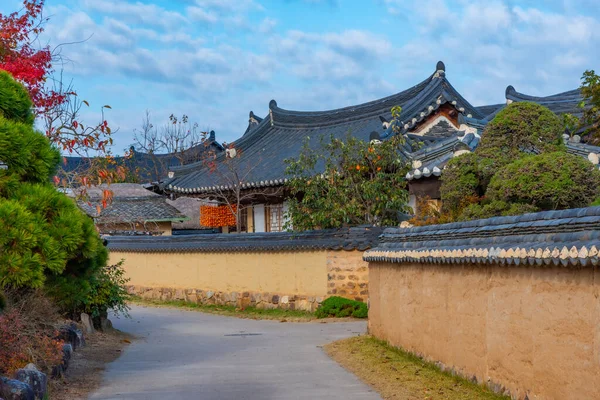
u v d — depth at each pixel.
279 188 28.64
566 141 17.98
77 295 10.80
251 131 35.75
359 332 16.84
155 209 34.56
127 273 29.77
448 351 10.16
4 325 8.76
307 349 14.00
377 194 20.89
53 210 9.84
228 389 9.74
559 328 7.07
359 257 21.08
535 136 12.91
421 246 11.16
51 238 9.34
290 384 10.09
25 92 10.79
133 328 18.66
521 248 7.46
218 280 25.23
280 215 30.44
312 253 21.94
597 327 6.39
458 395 8.71
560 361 7.04
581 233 6.58
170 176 36.47
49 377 9.52
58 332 11.15
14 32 14.71
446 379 9.76
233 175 31.39
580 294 6.70
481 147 13.35
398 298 12.64
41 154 10.16
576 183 11.29
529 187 11.35
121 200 34.53
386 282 13.49
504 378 8.34
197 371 11.37
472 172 13.38
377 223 21.81
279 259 23.02
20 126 10.01
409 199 22.55
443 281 10.38
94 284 15.51
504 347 8.32
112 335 16.16
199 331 17.92
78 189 17.84
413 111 26.86
